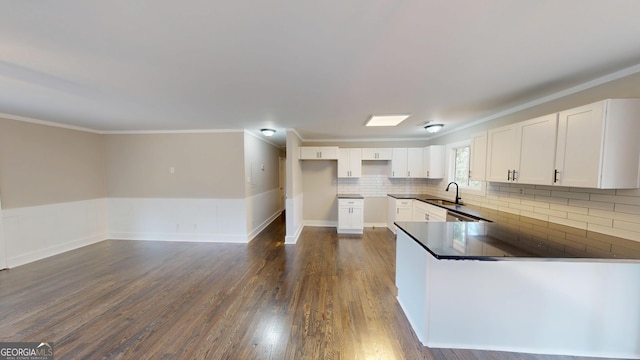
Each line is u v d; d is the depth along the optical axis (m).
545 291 1.78
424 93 2.40
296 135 4.89
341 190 5.84
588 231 2.17
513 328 1.82
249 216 4.80
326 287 2.82
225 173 4.61
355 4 1.11
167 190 4.70
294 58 1.65
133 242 4.60
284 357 1.76
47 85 2.16
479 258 1.57
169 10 1.15
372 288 2.80
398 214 5.03
